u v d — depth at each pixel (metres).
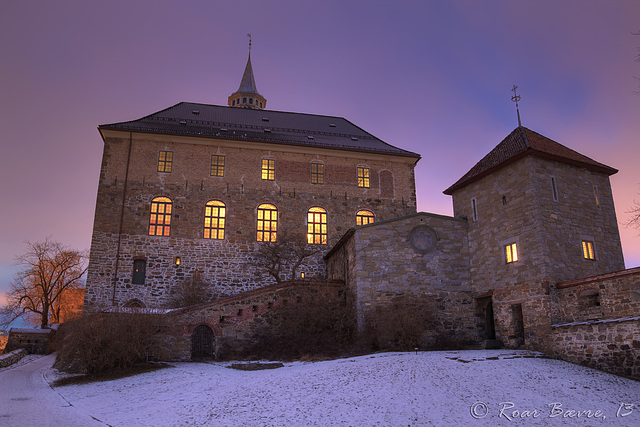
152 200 29.06
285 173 31.62
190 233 29.05
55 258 37.12
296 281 23.30
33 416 10.93
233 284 28.77
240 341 21.38
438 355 16.27
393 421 9.91
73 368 18.06
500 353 17.11
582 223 20.20
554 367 14.98
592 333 15.68
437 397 11.33
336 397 11.48
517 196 20.30
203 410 11.30
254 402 11.59
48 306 36.62
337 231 31.38
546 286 18.12
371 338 20.17
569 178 20.56
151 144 29.95
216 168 30.67
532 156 19.80
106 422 10.59
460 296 22.44
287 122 36.62
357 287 21.59
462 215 24.03
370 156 33.28
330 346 20.38
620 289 15.66
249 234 29.91
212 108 36.34
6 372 19.41
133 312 19.30
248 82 65.25
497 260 21.08
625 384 13.23
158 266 28.08
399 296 21.83
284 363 18.06
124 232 28.12
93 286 26.88
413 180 33.62
